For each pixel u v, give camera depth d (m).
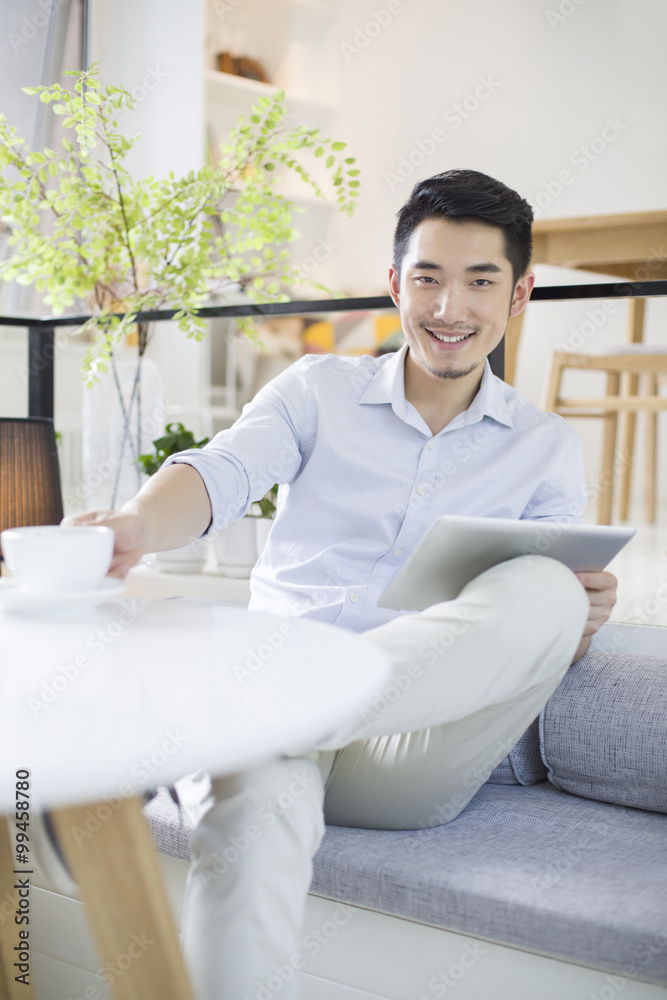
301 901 0.83
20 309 3.42
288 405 1.27
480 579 0.96
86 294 1.95
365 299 1.60
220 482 1.13
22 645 0.68
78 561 0.76
